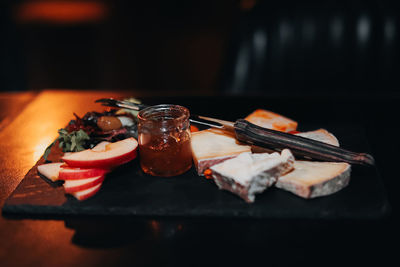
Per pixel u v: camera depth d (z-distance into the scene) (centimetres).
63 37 151
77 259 28
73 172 35
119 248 29
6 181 39
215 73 140
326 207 32
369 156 36
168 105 39
